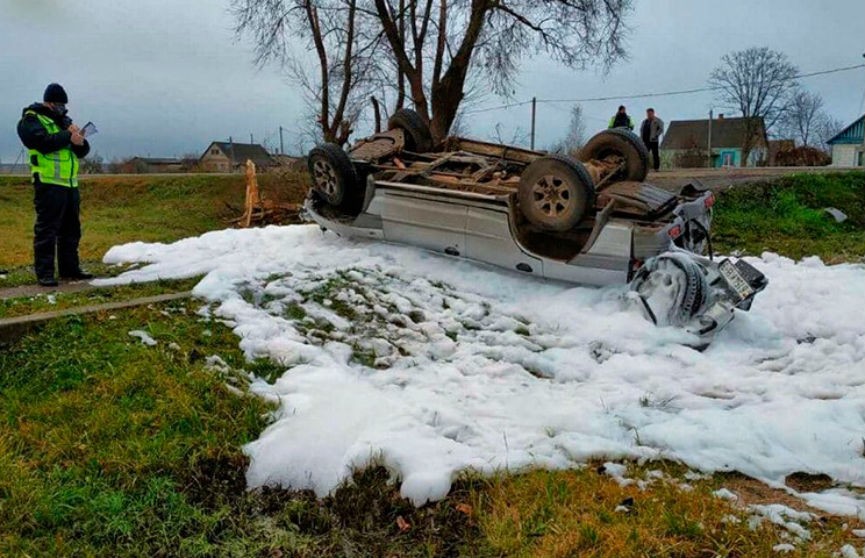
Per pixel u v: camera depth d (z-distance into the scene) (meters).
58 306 5.68
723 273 5.58
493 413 4.38
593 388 4.80
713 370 4.96
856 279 7.10
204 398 4.32
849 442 3.77
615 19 18.94
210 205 23.52
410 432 3.94
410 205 7.10
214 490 3.57
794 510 3.19
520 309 6.10
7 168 32.31
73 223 6.83
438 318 5.94
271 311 5.95
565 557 2.89
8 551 2.95
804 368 5.02
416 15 18.92
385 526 3.32
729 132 58.72
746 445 3.80
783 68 50.03
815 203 14.06
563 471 3.62
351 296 6.24
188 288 6.45
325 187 7.58
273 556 3.09
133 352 4.80
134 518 3.25
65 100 6.52
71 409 4.11
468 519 3.28
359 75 19.84
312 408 4.23
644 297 5.67
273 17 19.03
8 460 3.56
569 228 6.09
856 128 44.75
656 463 3.71
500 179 6.97
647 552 2.87
